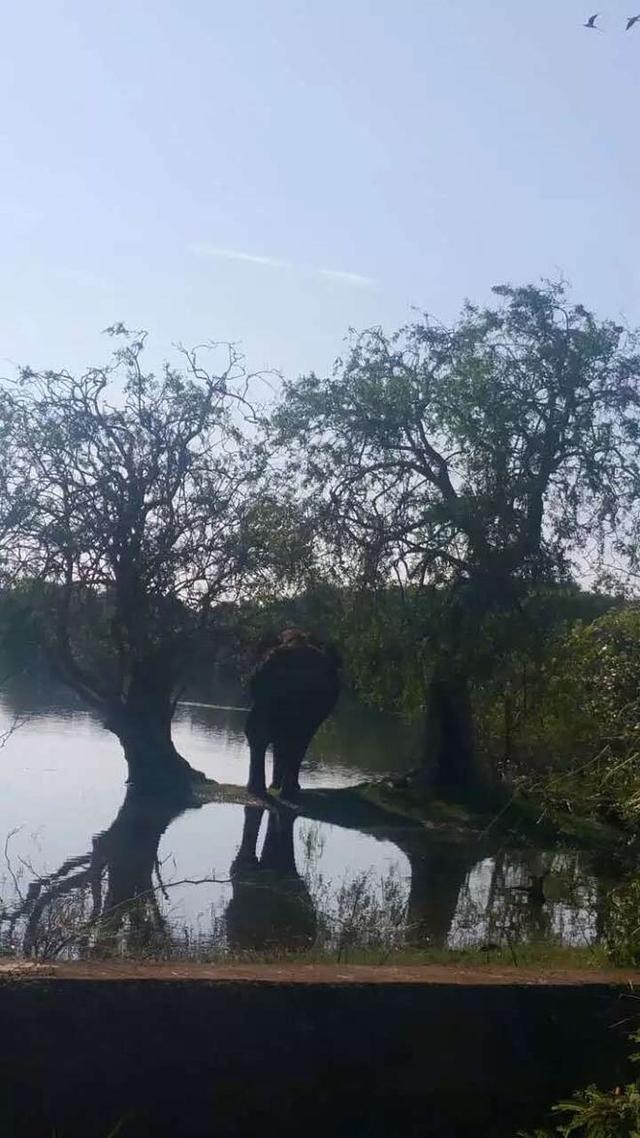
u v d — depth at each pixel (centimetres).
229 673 2809
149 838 1595
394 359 2306
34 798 1847
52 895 1229
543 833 1783
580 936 1138
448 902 1322
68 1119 491
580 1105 520
